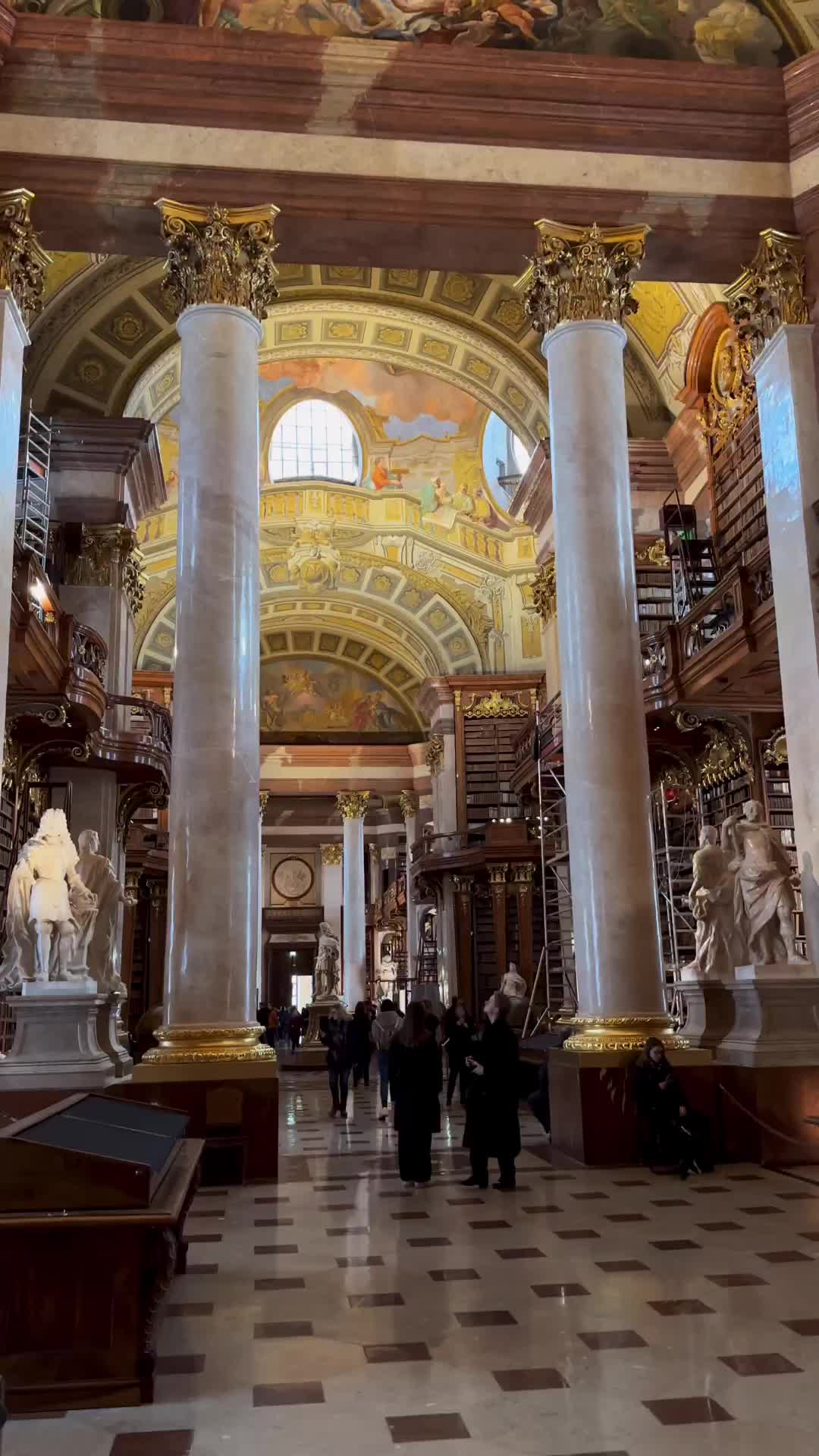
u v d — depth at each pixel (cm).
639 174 1005
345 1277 503
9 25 931
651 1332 411
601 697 907
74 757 1611
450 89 992
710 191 1010
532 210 990
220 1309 453
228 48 961
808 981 851
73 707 1423
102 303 1717
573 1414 332
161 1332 423
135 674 2758
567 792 926
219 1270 518
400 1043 780
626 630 923
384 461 2698
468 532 2770
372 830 4003
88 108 948
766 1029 839
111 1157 369
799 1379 359
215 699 857
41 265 959
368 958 4050
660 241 1015
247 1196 723
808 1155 809
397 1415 335
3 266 918
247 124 966
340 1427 326
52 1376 349
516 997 1862
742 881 934
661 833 1750
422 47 987
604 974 866
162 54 953
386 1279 497
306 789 3350
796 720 948
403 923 3912
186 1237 594
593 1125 825
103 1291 356
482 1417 332
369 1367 379
